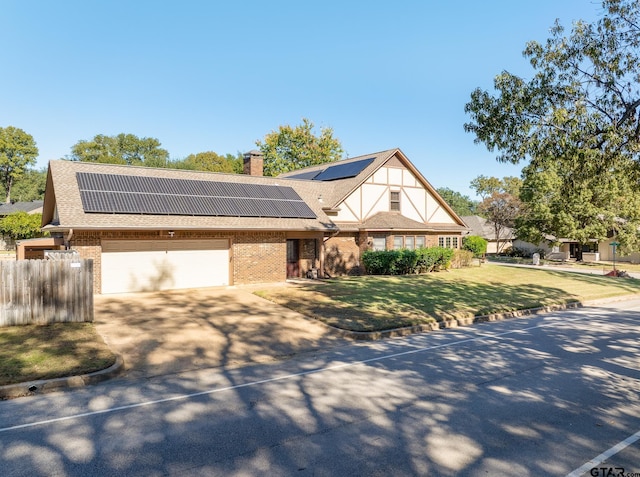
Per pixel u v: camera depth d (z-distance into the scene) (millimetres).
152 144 79062
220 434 5398
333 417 5957
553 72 10297
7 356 8164
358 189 24938
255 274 19203
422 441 5242
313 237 22266
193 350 9391
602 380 7691
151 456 4828
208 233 18031
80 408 6234
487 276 24891
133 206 16734
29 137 70375
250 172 27016
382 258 23453
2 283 10586
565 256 44062
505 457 4859
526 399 6715
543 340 10914
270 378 7707
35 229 39531
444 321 12734
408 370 8219
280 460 4750
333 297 15891
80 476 4406
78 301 11344
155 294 16172
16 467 4570
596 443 5234
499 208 47375
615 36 9930
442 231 28078
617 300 19484
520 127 10336
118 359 8328
